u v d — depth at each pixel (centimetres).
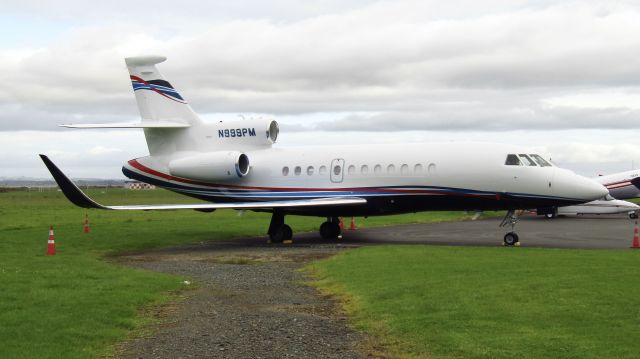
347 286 1259
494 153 2147
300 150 2494
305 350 827
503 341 808
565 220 3662
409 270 1405
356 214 2366
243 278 1443
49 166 1867
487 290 1134
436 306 1014
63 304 1080
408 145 2312
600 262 1495
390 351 808
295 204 2205
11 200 6962
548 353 756
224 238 2522
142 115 2669
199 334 914
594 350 763
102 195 9081
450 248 1891
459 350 780
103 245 2205
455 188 2177
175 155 2650
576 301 1024
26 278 1358
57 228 2828
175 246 2245
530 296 1070
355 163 2336
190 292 1259
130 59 2661
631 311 954
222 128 2611
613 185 4266
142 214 4153
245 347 845
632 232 2700
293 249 2083
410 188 2236
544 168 2100
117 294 1180
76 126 2345
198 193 2616
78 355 788
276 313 1053
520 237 2455
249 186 2517
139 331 933
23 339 855
